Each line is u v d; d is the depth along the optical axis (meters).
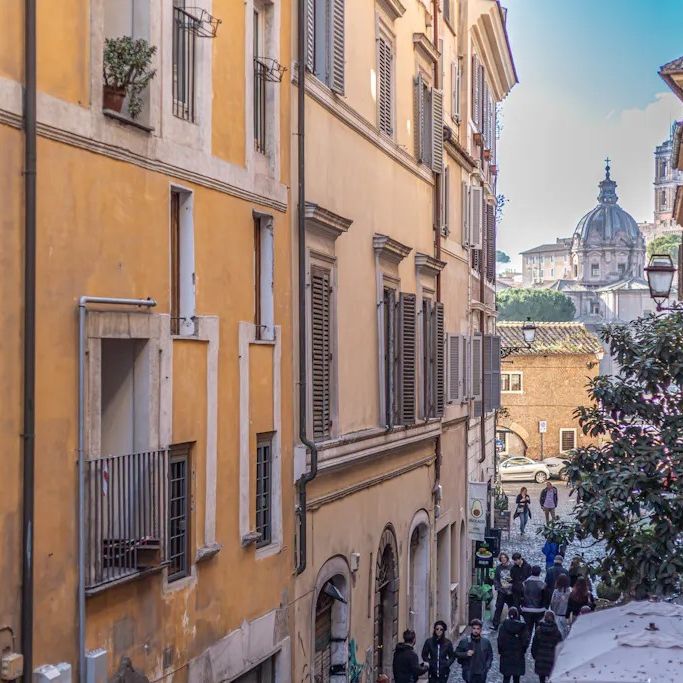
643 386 25.97
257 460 19.28
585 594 33.12
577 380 93.06
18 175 12.48
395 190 28.75
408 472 30.03
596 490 23.95
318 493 22.28
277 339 19.73
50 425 13.05
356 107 25.31
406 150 29.91
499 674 32.00
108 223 14.17
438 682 27.69
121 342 15.10
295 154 20.88
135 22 15.15
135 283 14.77
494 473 59.28
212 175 17.05
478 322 45.19
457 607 37.47
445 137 34.84
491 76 50.56
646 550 23.38
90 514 13.66
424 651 27.89
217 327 17.16
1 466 12.24
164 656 15.59
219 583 17.39
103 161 14.06
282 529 20.08
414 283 30.62
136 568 14.49
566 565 48.28
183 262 16.39
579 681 14.77
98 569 13.78
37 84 12.80
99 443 13.91
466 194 40.41
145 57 14.55
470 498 40.12
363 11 25.83
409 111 30.36
